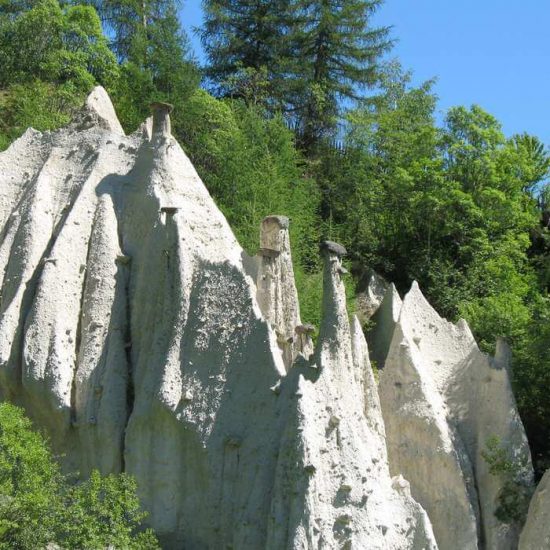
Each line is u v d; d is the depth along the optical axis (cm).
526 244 3384
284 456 1634
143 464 1770
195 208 2025
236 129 3478
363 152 3800
